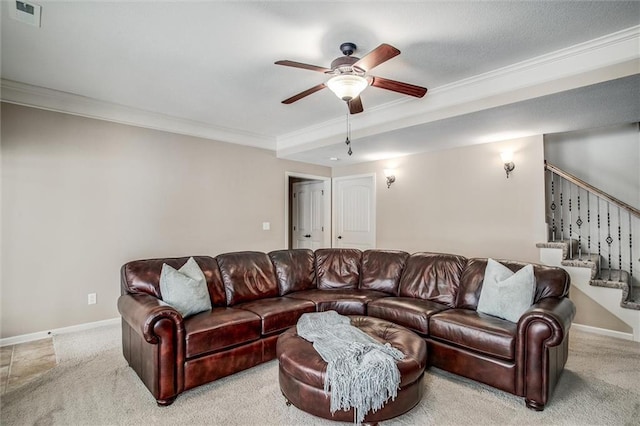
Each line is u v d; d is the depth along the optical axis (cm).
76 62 270
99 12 203
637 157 397
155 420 195
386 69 281
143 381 228
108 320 367
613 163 411
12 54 258
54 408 206
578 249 409
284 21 212
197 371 224
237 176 487
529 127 351
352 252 396
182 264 295
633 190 399
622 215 403
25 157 321
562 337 199
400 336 222
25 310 319
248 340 255
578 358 279
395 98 351
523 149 394
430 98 333
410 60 264
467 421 193
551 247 368
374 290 356
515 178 400
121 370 258
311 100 357
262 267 344
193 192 440
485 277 279
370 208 570
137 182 391
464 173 445
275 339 273
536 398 204
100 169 364
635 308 318
